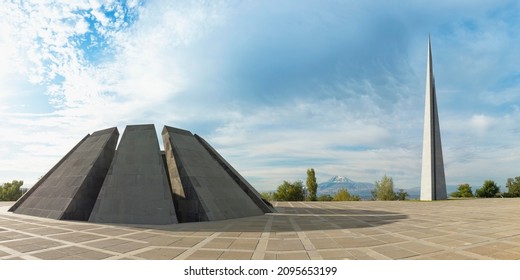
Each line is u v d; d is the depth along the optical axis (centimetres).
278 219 1473
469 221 1409
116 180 1441
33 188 1806
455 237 976
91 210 1490
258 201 1933
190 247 820
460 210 2084
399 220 1443
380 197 4722
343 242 890
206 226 1215
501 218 1547
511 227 1206
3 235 990
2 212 1717
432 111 4134
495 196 4781
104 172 1631
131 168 1483
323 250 789
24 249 794
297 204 2875
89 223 1278
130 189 1405
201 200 1445
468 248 818
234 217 1526
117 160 1514
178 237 964
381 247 826
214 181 1648
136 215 1320
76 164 1677
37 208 1582
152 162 1501
